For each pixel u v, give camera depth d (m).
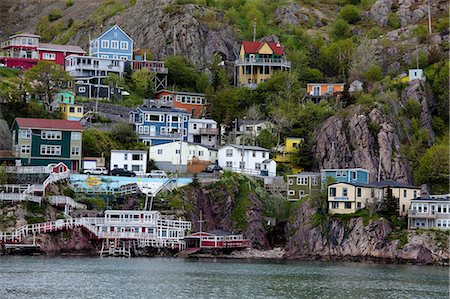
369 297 192.62
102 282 198.25
